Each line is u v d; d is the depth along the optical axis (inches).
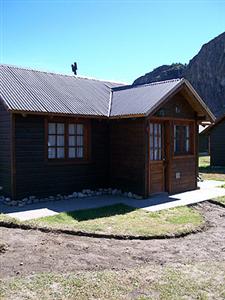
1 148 416.5
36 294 169.9
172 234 292.7
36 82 475.8
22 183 402.3
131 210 376.8
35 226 284.0
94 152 467.8
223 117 937.5
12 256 217.6
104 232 285.3
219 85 2982.3
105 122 477.7
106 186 480.7
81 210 371.2
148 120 441.4
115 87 556.1
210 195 466.6
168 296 175.0
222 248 267.1
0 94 399.9
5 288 173.6
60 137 439.2
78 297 169.6
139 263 223.8
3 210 367.2
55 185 430.6
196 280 196.4
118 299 169.9
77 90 502.3
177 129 496.7
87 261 219.3
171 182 479.2
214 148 973.2
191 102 500.7
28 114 394.6
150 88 485.7
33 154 410.3
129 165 456.1
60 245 245.9
